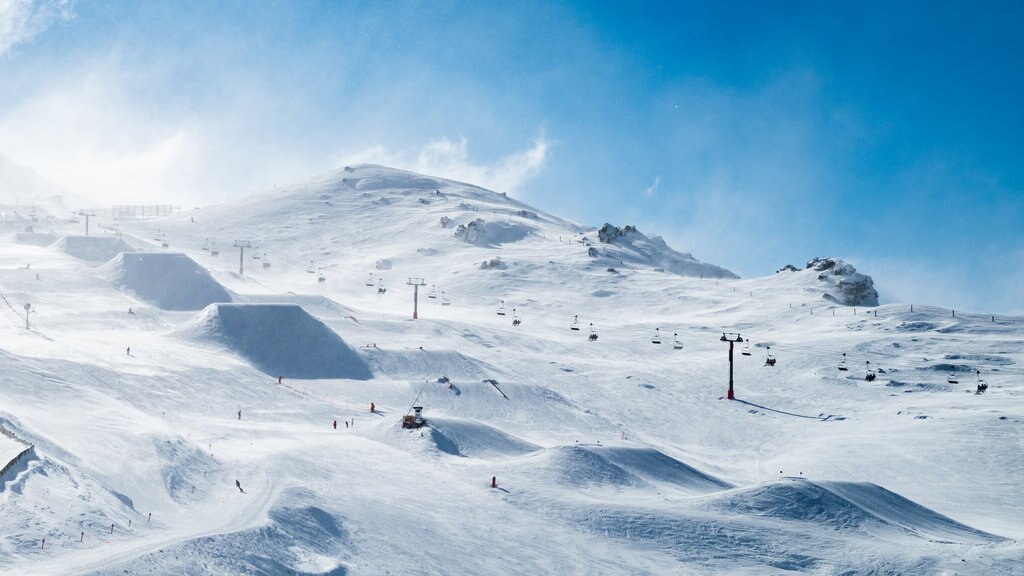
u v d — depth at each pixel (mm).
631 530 41031
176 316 107250
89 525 30359
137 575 25500
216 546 29281
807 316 170750
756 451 82375
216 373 76125
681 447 81750
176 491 39000
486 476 49594
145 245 198000
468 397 86812
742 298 194250
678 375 115812
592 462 53062
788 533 41312
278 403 72125
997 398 99062
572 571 34969
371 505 40500
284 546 31453
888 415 93562
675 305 190375
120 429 46406
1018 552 37469
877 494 50781
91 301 106812
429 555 34375
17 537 27562
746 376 116188
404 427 59906
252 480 42469
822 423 92625
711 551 38875
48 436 40469
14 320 89312
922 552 38125
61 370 60844
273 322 93375
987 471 70750
